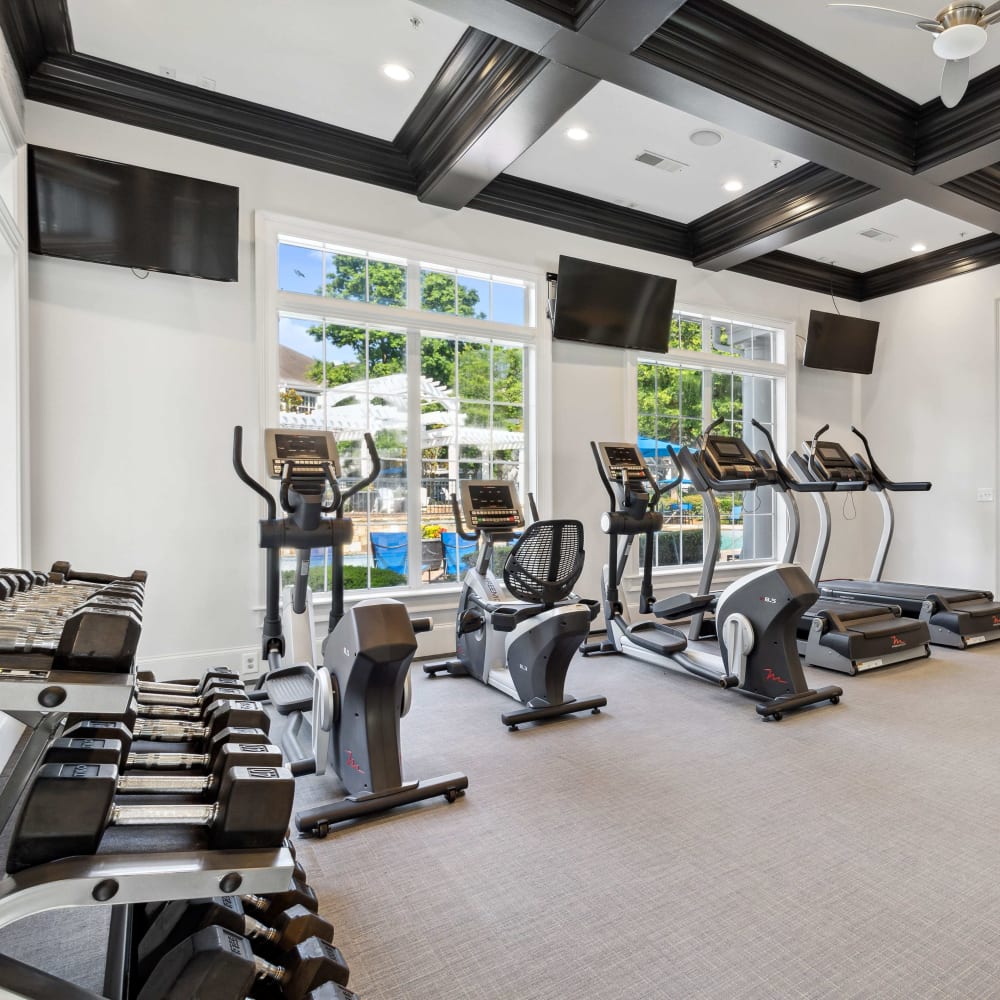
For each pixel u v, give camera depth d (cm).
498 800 246
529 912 179
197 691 179
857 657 424
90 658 102
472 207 492
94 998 98
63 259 359
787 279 677
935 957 159
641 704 362
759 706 337
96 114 367
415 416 485
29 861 100
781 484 482
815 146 388
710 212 559
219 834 108
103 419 369
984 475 635
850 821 227
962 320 651
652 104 396
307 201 428
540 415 523
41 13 316
